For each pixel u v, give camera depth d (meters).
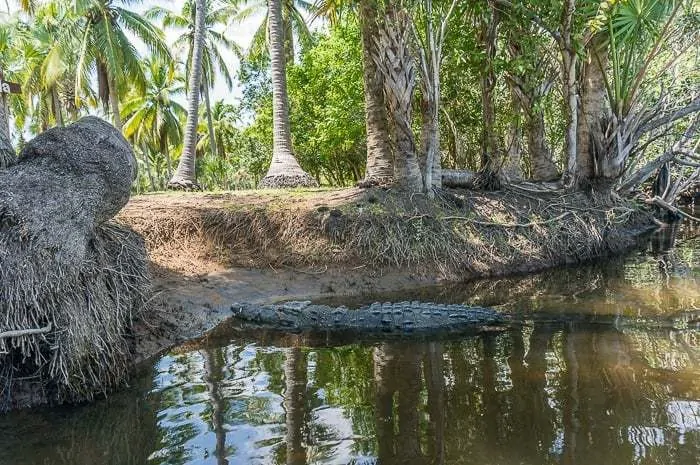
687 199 19.19
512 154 11.61
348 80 16.14
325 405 3.43
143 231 7.62
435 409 3.28
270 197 9.11
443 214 8.77
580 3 9.51
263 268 7.58
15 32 20.58
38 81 21.95
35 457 2.92
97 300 4.07
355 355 4.56
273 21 13.00
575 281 7.59
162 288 6.46
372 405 3.39
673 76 12.58
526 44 9.53
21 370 3.76
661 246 10.95
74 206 4.04
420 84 9.22
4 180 3.92
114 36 18.72
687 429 2.87
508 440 2.82
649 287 6.91
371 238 7.95
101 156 4.33
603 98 10.69
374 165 9.70
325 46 19.28
